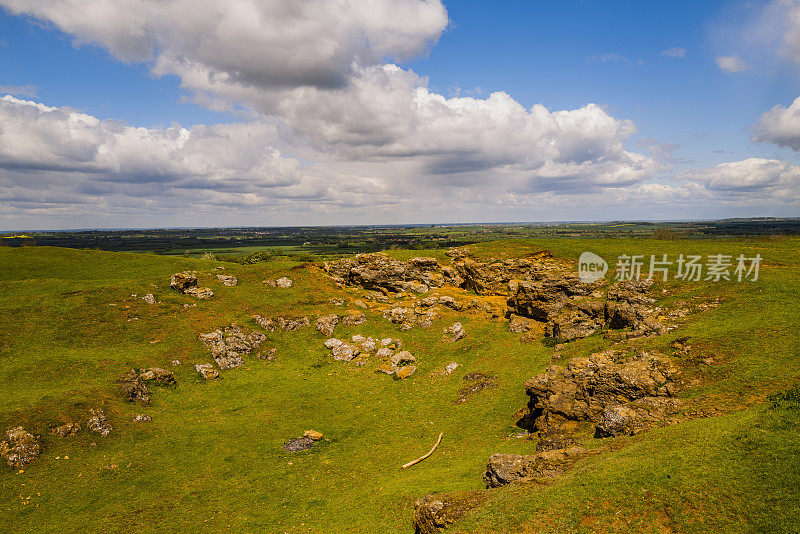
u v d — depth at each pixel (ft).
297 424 151.43
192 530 97.45
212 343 197.16
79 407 134.00
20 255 271.90
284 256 482.28
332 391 176.76
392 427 149.38
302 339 223.71
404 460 126.52
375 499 102.06
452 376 184.44
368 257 310.65
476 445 127.75
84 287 215.92
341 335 231.30
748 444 72.79
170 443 133.59
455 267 326.44
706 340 126.62
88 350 175.73
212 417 153.38
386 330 236.84
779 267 207.00
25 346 171.22
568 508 68.18
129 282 230.07
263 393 173.27
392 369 195.00
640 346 137.59
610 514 65.77
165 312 212.23
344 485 115.55
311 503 107.34
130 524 98.89
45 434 122.21
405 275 303.48
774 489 63.31
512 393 155.33
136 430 136.36
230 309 232.73
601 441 95.30
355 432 147.43
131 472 118.42
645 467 72.59
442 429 143.74
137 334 193.26
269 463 127.95
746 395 95.55
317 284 277.85
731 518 61.21
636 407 104.58
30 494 105.60
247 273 274.36
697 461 71.61
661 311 171.32
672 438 81.56
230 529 97.50
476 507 76.95
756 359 109.09
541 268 266.77
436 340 219.41
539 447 106.73
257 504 107.96
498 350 196.44
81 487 110.32
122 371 163.43
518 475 85.92
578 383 127.34
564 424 115.75
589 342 168.55
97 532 95.81
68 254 289.33
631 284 208.33
